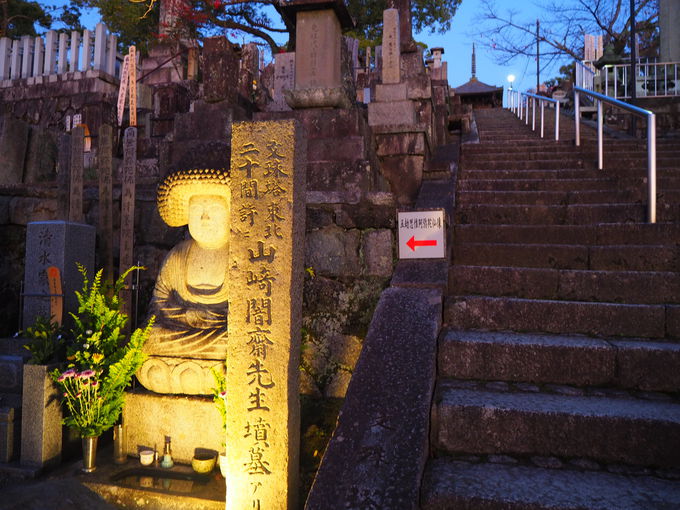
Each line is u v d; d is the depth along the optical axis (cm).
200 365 334
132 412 348
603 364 260
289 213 264
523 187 511
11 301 562
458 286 347
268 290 262
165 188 362
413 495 189
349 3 1580
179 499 293
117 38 1592
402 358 257
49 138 749
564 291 332
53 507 289
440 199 463
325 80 491
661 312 286
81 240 459
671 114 992
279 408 257
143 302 501
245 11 1561
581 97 1338
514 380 271
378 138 533
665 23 1239
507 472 212
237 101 511
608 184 488
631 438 216
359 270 398
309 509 189
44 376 350
